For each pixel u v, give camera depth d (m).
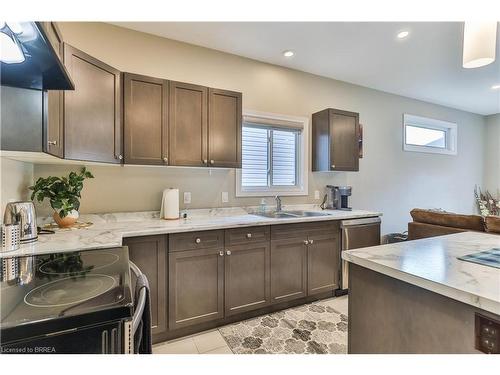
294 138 3.38
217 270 2.13
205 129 2.41
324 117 3.21
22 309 0.74
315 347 1.90
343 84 3.68
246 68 2.98
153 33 2.48
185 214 2.52
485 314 0.79
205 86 2.49
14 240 1.37
